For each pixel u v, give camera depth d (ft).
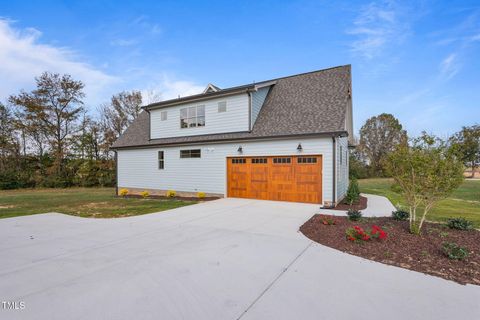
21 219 25.09
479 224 21.12
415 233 17.69
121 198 43.65
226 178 39.22
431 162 17.30
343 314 8.70
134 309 9.05
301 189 33.22
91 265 13.12
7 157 75.41
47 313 8.87
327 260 13.62
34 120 74.84
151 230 20.18
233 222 22.76
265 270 12.34
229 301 9.52
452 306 9.25
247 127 37.78
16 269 12.71
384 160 20.59
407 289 10.47
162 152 46.73
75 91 79.97
